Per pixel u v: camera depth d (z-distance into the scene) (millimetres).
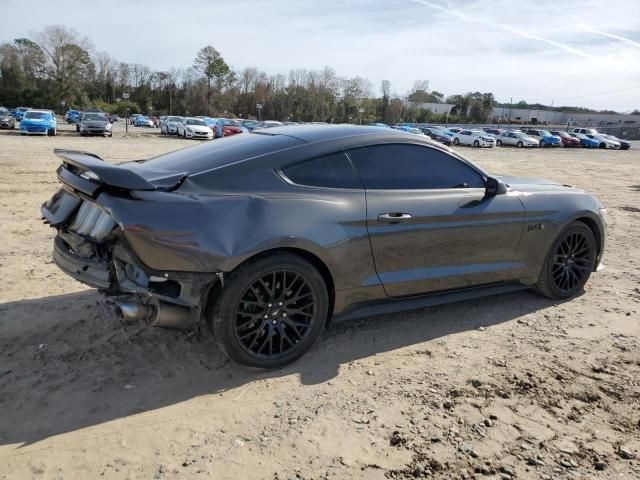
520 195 4316
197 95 95688
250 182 3260
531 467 2486
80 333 3658
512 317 4312
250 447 2572
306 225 3230
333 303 3508
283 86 98562
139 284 2945
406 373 3340
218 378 3205
